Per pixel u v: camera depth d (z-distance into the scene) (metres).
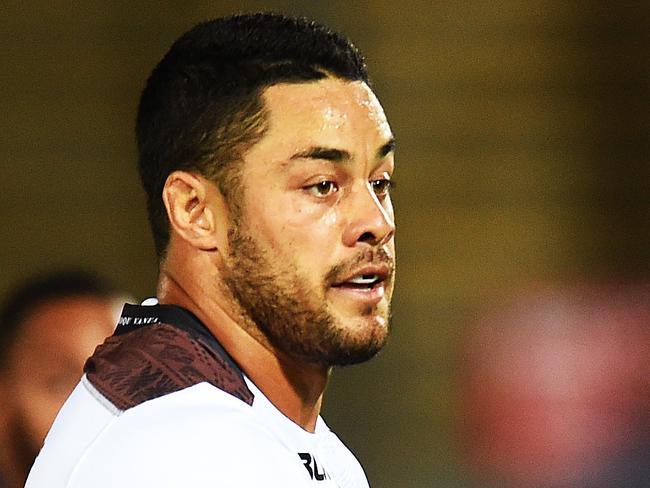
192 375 6.06
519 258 24.08
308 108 6.16
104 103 23.72
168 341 6.18
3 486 10.28
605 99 24.80
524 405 20.19
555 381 20.25
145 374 6.05
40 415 10.27
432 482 21.12
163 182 6.41
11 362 10.34
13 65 23.56
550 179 24.39
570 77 24.72
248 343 6.31
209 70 6.29
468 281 23.73
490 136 24.39
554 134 24.50
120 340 6.33
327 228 6.15
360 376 22.02
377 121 6.31
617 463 19.33
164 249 6.54
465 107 24.30
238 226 6.20
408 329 22.98
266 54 6.22
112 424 5.88
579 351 20.44
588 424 19.62
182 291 6.41
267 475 5.71
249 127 6.16
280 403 6.46
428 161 24.09
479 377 21.09
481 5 24.55
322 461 6.51
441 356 22.58
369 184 6.28
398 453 21.55
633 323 20.67
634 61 24.84
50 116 23.52
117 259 23.28
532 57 24.56
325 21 23.66
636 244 24.50
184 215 6.32
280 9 23.50
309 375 6.56
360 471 7.29
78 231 23.28
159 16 23.88
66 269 10.95
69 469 5.88
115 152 23.64
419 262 23.75
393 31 24.09
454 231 23.95
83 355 10.34
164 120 6.40
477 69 24.41
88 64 23.75
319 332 6.19
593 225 24.50
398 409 21.88
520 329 21.30
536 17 24.62
